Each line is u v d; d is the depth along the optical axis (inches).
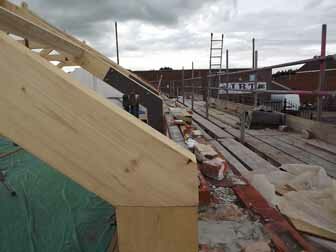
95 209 73.7
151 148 18.4
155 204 19.0
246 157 100.8
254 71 162.2
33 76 17.6
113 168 18.6
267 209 53.5
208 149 84.2
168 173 18.7
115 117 18.1
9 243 60.0
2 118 18.0
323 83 116.6
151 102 84.5
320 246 45.8
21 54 17.4
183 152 18.9
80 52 82.0
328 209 56.1
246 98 274.5
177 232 19.3
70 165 18.5
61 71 18.6
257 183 67.7
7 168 109.3
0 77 17.5
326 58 102.7
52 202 78.8
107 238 59.0
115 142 18.4
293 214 54.3
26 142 18.2
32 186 90.9
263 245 41.2
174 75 628.1
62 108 17.9
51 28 100.7
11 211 73.8
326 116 189.6
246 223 48.8
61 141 18.2
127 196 19.0
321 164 91.7
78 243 58.4
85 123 18.1
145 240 19.5
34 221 68.4
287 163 93.9
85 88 18.6
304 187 69.2
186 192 18.8
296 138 136.6
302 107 260.2
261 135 147.1
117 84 84.7
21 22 31.2
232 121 203.8
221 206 55.7
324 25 116.9
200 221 49.6
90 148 18.4
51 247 57.9
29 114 17.9
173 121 145.7
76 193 84.4
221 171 70.1
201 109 303.6
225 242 42.8
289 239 43.9
